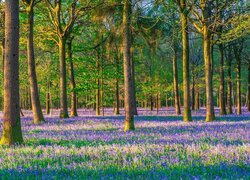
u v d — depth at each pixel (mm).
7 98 11898
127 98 16922
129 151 9195
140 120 26891
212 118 24797
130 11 16891
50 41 34281
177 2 21656
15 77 11961
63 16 33594
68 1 32812
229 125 19234
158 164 7332
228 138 12445
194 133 14625
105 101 46219
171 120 26484
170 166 7160
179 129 17062
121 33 22672
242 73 60219
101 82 39750
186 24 21844
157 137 13211
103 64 36938
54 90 48812
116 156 8492
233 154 8359
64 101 30141
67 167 7328
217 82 55812
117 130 16953
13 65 11906
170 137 13125
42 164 7883
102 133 15359
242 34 22156
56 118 29703
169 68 48531
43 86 49750
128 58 16781
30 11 23734
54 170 7008
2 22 26484
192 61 52500
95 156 8664
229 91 42406
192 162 7531
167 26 26438
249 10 22516
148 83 46594
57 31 29766
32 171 6949
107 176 6285
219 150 8828
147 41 27625
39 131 17219
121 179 6137
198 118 30875
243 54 44031
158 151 9172
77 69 38719
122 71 38031
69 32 30031
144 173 6586
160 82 47531
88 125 20891
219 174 6469
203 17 24062
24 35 30422
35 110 24156
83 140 12719
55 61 38156
